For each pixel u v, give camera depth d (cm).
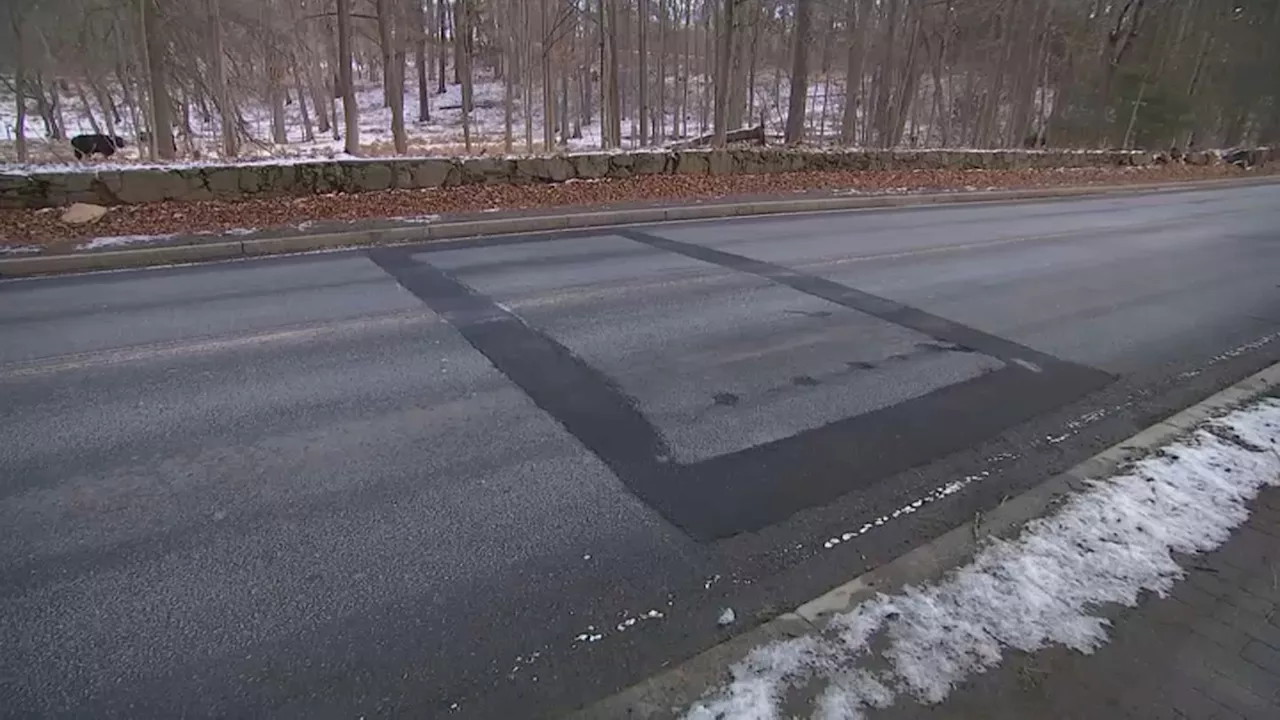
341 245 866
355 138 1730
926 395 468
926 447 400
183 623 257
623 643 254
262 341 534
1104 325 629
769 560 302
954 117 3216
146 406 424
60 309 604
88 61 1970
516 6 2939
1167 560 287
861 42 2434
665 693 222
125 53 1859
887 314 638
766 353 534
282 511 325
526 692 232
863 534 321
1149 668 232
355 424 407
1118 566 282
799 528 324
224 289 671
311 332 554
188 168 953
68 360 490
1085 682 226
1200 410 436
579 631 259
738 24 1864
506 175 1185
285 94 3631
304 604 268
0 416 406
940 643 242
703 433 407
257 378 466
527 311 617
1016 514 320
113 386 450
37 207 873
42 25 1861
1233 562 286
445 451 380
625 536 314
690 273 762
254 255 812
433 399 441
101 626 254
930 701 218
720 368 502
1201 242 1061
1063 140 2992
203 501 331
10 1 1773
